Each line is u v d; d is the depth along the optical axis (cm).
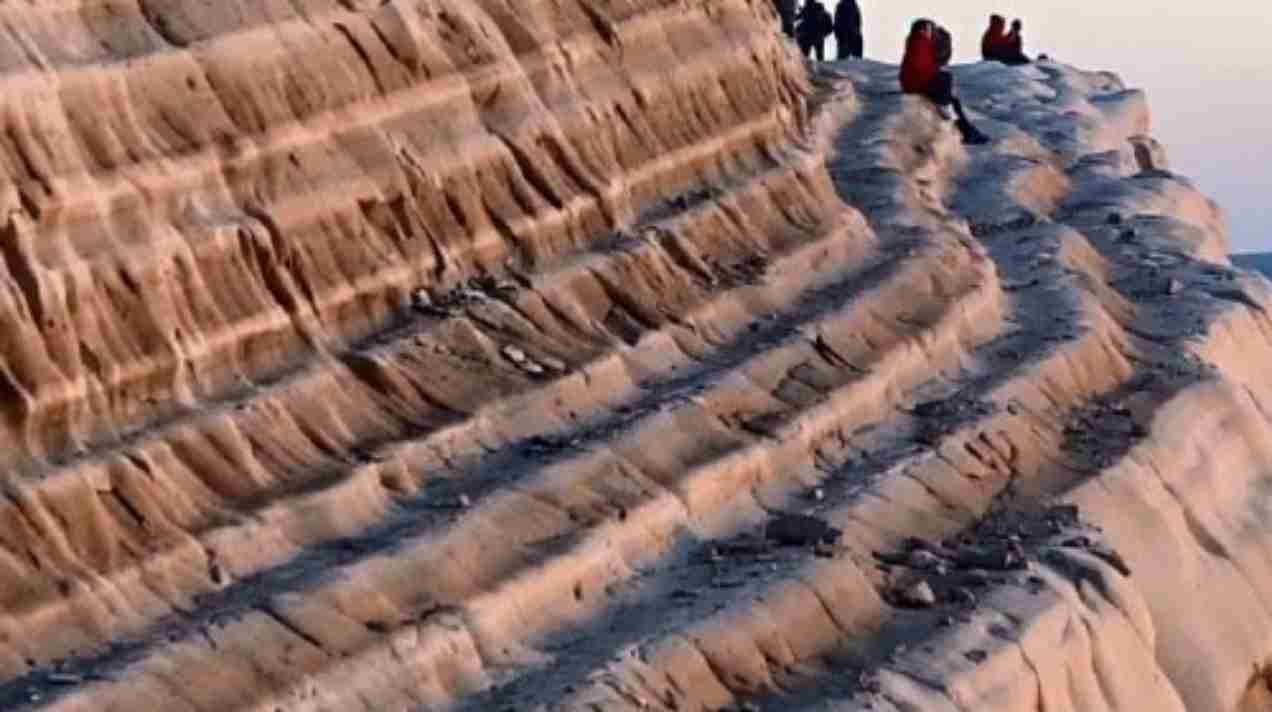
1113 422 2267
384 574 1516
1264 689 2122
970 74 4053
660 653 1565
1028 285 2595
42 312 1471
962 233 2556
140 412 1530
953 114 3350
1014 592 1809
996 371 2281
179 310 1584
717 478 1816
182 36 1670
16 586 1370
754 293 2148
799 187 2388
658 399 1884
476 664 1513
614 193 2086
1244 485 2344
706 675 1582
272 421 1600
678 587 1691
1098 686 1800
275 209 1697
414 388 1734
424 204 1864
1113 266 2886
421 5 1927
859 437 2034
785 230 2322
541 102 2047
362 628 1470
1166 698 1886
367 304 1778
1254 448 2416
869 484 1919
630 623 1620
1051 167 3312
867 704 1591
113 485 1462
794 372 2038
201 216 1631
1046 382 2280
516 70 2014
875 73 3569
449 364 1781
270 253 1678
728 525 1814
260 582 1473
